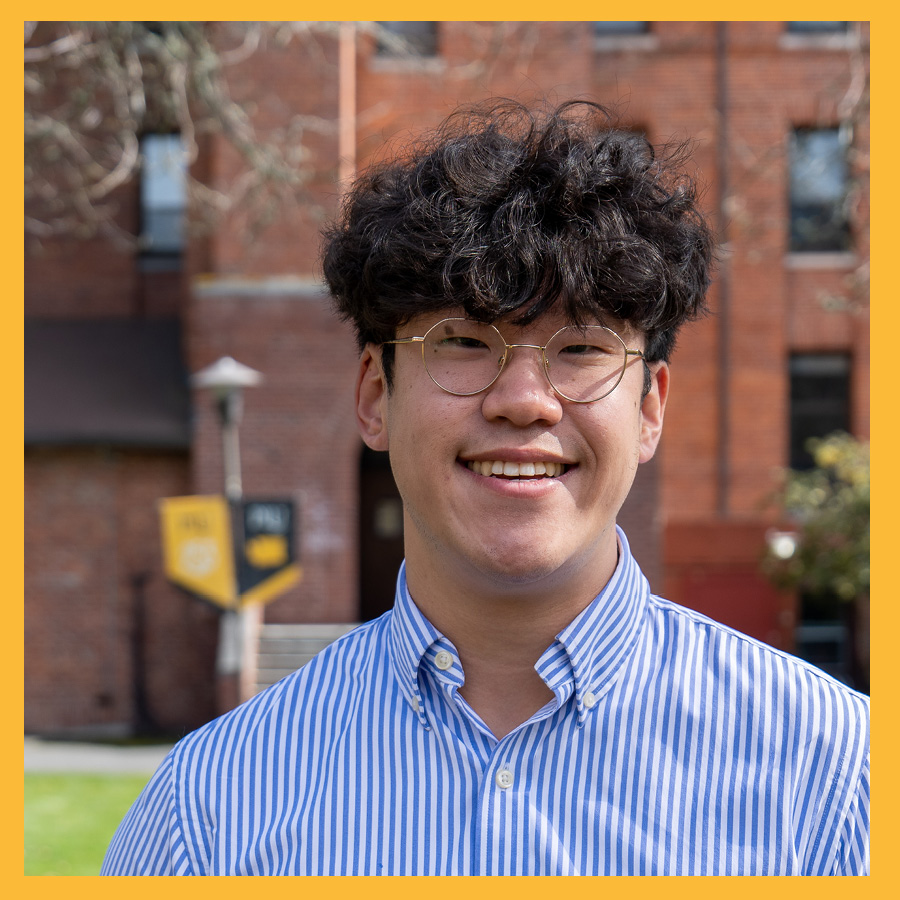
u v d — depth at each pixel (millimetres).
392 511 13789
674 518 13828
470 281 1691
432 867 1730
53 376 12500
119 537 12414
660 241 1847
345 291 1976
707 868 1707
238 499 9625
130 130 7688
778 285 13875
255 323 11953
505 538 1699
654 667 1846
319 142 11539
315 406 11938
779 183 13680
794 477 12523
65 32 9852
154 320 13219
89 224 10203
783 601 13156
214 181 11656
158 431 12062
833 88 9383
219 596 9633
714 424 13898
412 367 1778
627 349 1792
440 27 12297
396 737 1823
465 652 1843
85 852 6473
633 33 13906
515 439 1704
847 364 14023
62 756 10469
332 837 1773
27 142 8273
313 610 11773
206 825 1853
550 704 1784
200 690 12344
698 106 13703
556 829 1732
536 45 11852
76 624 12305
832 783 1757
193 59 7438
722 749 1777
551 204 1764
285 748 1884
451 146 1878
